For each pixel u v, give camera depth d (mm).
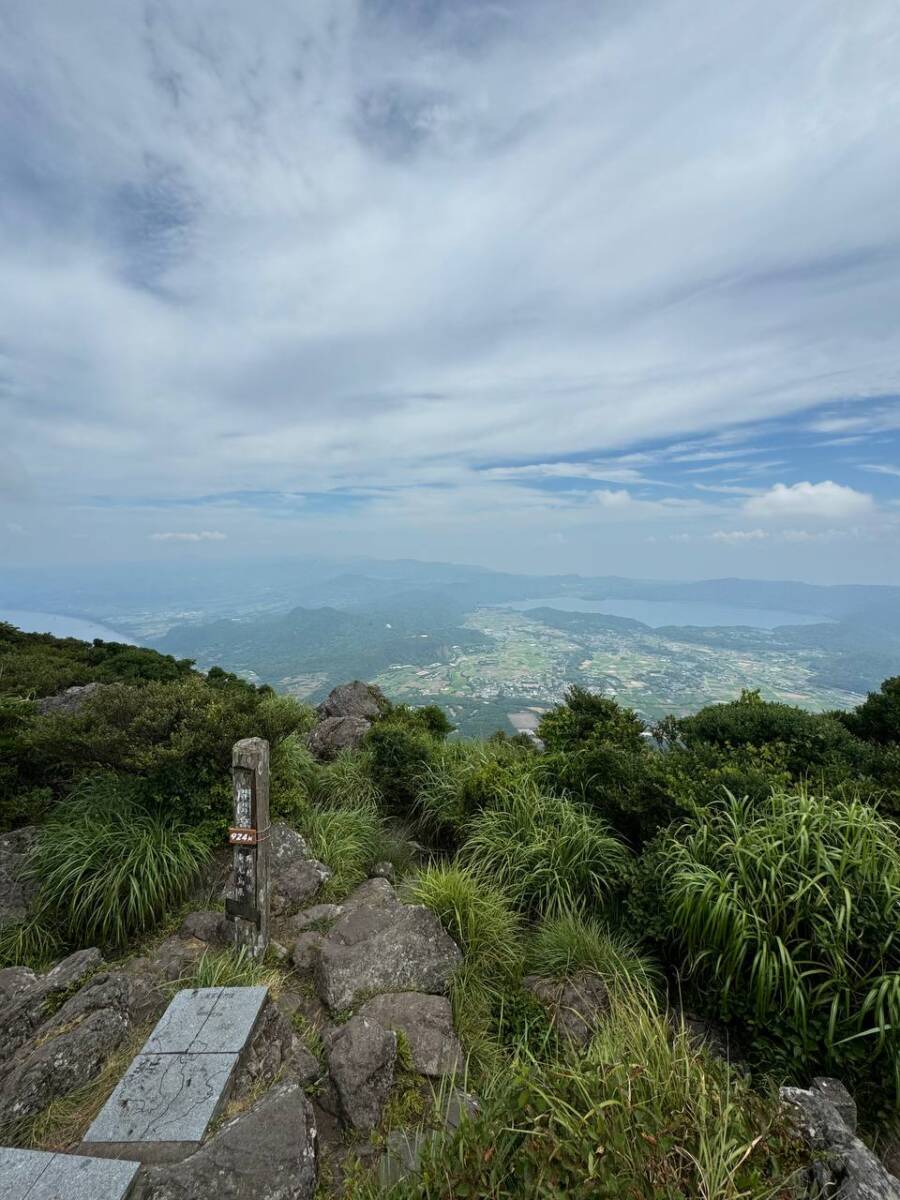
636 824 4531
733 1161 1834
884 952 2723
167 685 5215
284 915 3936
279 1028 2707
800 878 3105
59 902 3646
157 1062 2369
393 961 3328
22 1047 2547
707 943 3172
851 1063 2635
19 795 4562
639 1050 2406
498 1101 2205
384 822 5742
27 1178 1872
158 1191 1839
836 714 6590
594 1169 1634
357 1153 2273
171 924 3699
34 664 9742
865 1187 1851
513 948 3713
